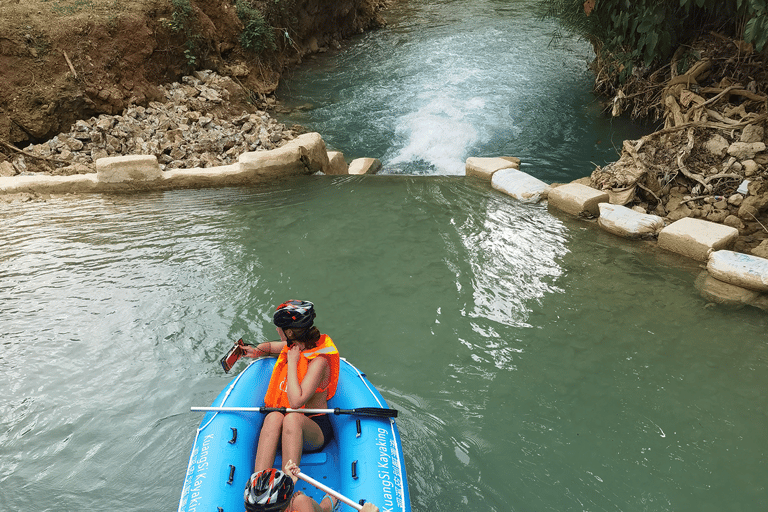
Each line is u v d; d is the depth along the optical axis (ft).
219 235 24.27
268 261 22.25
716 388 15.81
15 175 29.68
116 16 36.65
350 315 18.97
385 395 15.33
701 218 24.73
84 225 25.20
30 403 15.03
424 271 21.52
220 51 44.91
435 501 12.21
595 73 46.26
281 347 13.84
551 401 15.28
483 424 14.42
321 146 31.91
